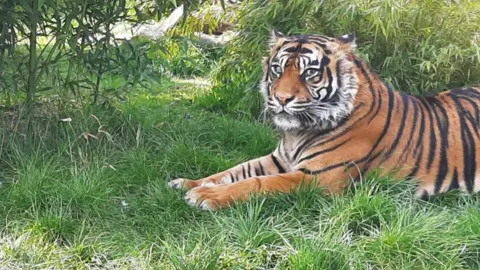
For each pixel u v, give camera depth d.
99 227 4.36
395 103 4.86
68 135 5.41
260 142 6.07
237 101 7.66
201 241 4.04
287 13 7.04
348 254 3.86
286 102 4.58
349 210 4.27
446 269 3.83
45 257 3.97
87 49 5.99
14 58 5.54
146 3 6.02
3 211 4.46
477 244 4.04
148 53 6.55
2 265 3.86
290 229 4.17
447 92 5.17
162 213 4.53
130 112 6.26
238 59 7.66
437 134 4.89
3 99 6.36
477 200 4.68
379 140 4.73
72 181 4.75
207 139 6.16
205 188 4.65
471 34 6.90
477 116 5.01
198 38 10.09
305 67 4.59
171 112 6.76
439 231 4.11
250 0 7.29
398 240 3.98
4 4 5.13
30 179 4.68
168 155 5.48
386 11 6.32
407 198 4.58
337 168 4.65
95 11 5.54
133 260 3.94
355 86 4.68
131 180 5.04
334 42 4.72
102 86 8.19
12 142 5.28
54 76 5.77
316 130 4.71
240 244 4.02
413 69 6.87
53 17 5.45
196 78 9.82
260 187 4.57
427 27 6.85
